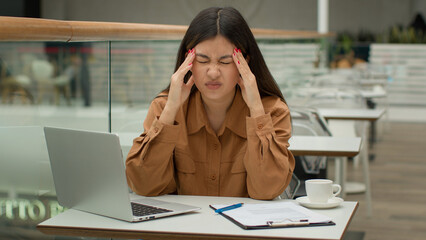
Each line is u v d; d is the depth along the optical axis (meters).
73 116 2.48
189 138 1.80
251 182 1.67
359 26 16.16
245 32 1.71
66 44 1.97
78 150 1.41
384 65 11.24
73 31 1.55
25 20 1.31
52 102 4.62
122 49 2.66
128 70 2.70
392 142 7.87
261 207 1.46
